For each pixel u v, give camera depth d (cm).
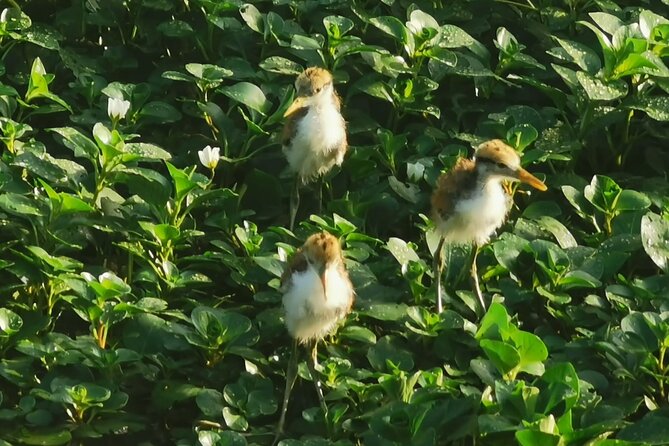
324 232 1277
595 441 1115
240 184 1555
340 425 1208
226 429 1223
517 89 1662
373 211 1488
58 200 1320
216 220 1441
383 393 1223
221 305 1391
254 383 1247
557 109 1600
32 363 1274
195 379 1277
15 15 1642
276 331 1316
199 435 1145
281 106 1521
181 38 1711
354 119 1596
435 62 1619
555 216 1480
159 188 1387
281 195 1522
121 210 1406
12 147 1457
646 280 1332
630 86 1616
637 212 1434
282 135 1503
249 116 1588
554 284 1335
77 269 1323
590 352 1288
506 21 1773
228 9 1650
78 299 1277
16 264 1301
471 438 1182
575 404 1148
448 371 1262
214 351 1275
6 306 1316
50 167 1402
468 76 1647
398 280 1392
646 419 1143
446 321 1296
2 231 1388
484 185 1332
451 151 1526
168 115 1548
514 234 1433
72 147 1471
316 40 1616
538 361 1169
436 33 1571
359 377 1246
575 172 1605
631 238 1397
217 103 1641
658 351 1251
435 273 1357
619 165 1608
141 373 1277
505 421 1115
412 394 1186
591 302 1327
